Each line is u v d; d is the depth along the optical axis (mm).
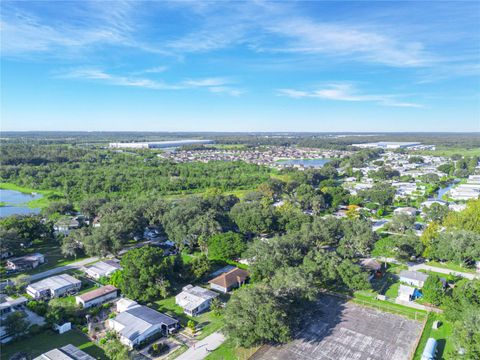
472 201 155750
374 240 112000
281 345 66000
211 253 107312
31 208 190000
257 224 128750
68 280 92438
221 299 85000
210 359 62562
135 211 134250
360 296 84938
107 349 62281
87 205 155000
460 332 59438
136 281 83812
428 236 110188
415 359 61219
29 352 64312
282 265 89312
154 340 68625
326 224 119188
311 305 80438
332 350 64312
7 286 89250
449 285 90562
